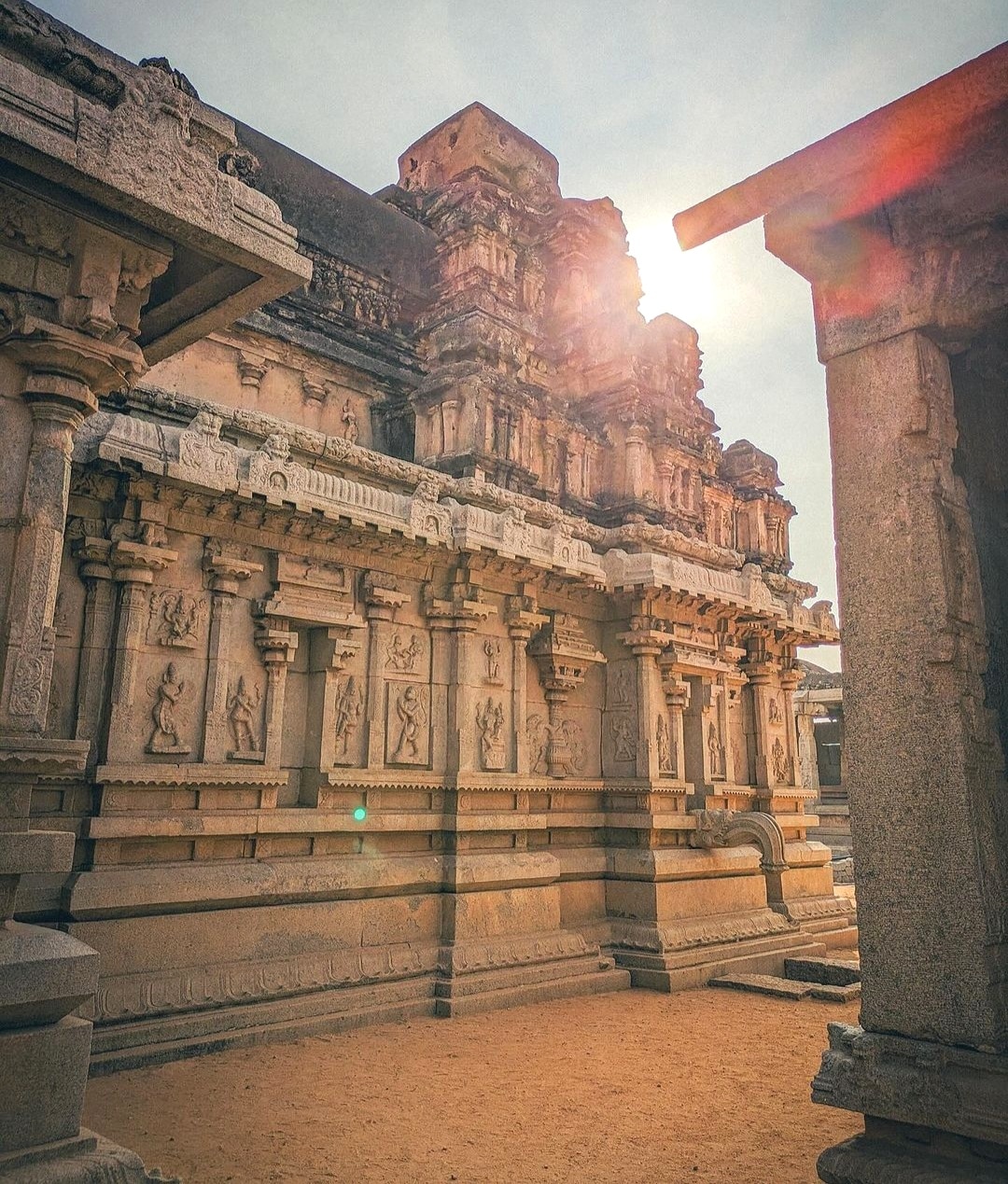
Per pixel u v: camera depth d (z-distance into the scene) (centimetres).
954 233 647
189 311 801
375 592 1373
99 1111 823
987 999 561
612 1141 791
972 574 649
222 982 1082
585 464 1995
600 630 1791
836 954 1841
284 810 1223
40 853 586
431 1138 786
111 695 1085
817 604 2203
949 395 675
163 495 1141
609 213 2414
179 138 655
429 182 2402
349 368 1848
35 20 645
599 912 1623
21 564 611
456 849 1398
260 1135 780
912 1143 578
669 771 1733
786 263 720
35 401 640
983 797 607
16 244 641
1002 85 549
